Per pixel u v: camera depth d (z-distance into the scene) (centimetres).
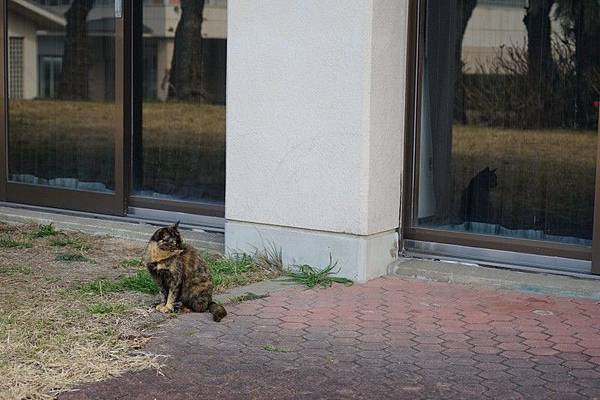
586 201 832
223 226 1012
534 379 605
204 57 1022
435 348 664
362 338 684
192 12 1026
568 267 835
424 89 881
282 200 865
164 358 638
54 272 859
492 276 826
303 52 837
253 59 865
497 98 864
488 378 607
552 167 846
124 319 715
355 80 814
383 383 598
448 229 889
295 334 692
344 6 812
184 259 731
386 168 850
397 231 882
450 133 884
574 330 704
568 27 831
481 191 878
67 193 1105
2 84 1146
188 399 572
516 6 851
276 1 846
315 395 579
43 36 1115
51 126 1122
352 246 832
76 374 605
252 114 873
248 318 728
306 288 814
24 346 647
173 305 733
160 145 1059
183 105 1040
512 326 713
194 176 1040
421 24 874
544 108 845
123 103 1055
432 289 815
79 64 1092
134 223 1047
